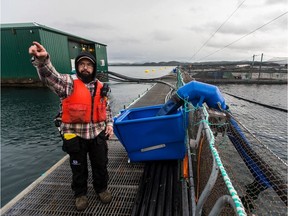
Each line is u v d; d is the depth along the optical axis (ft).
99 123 7.23
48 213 7.68
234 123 10.18
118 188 9.05
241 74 117.91
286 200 7.44
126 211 7.68
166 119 9.61
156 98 38.60
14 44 72.59
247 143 9.61
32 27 70.08
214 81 100.63
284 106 50.96
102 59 123.44
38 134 30.55
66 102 6.52
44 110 47.55
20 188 17.21
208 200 6.42
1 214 7.63
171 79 87.35
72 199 8.44
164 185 8.97
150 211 7.55
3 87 77.82
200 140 8.62
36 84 76.54
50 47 75.15
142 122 9.71
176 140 10.03
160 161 10.87
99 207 7.90
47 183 9.60
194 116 11.65
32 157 22.90
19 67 75.10
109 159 11.76
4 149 25.07
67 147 6.71
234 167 11.73
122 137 10.07
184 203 7.72
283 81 97.91
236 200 3.13
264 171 8.48
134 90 89.10
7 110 47.50
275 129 29.68
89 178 9.91
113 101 62.90
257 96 68.74
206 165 6.61
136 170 10.48
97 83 7.04
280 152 22.56
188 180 8.95
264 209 8.52
